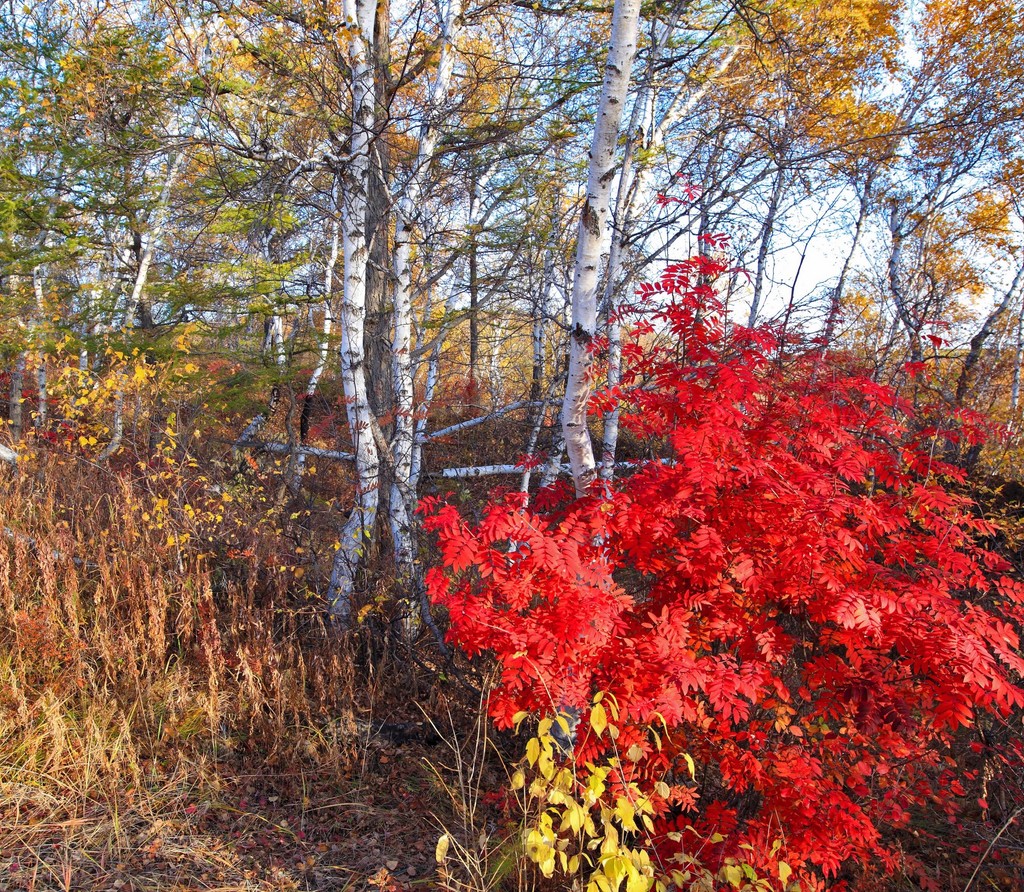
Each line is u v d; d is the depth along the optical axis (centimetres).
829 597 313
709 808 331
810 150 736
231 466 674
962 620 290
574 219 734
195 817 363
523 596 303
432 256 779
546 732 265
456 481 823
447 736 475
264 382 835
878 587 328
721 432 319
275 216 634
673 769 359
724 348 386
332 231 869
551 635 288
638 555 330
